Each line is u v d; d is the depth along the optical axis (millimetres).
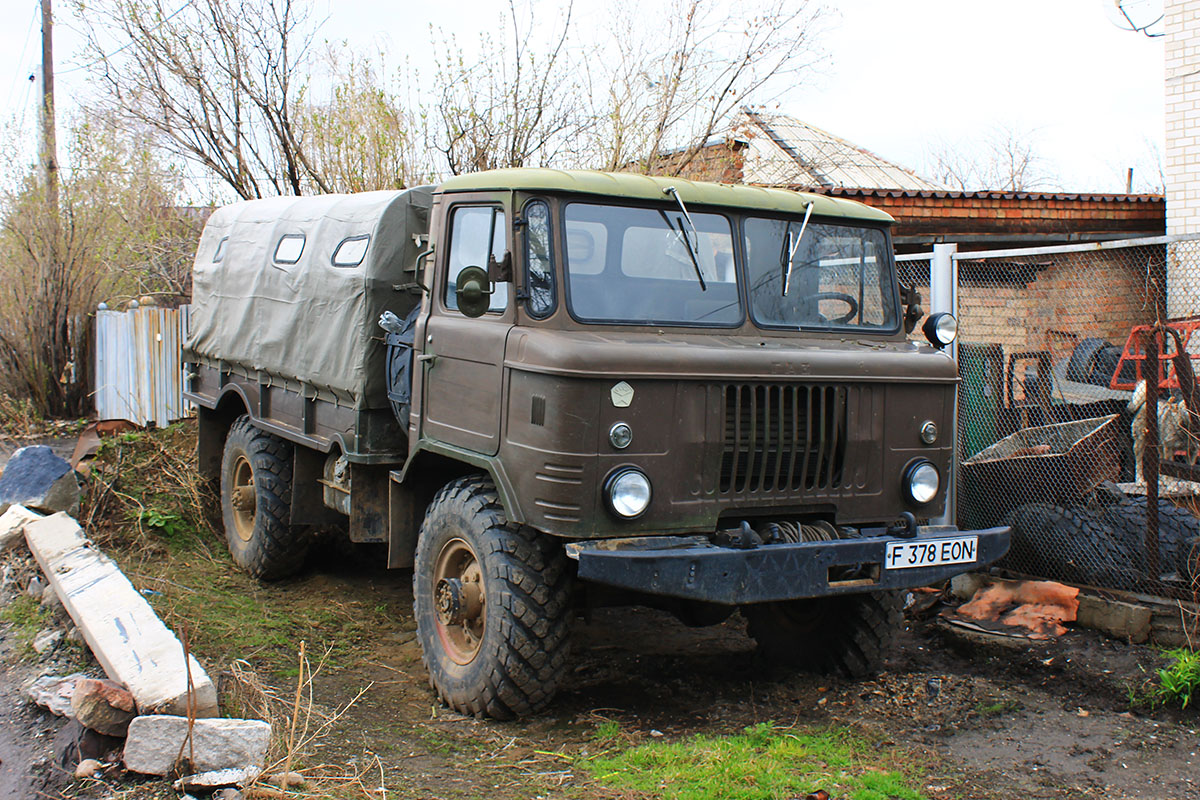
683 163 11102
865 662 5176
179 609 5992
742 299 4852
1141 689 4797
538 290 4469
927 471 4777
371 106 11703
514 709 4500
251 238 7367
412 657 5609
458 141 11672
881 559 4410
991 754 4254
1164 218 12539
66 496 7320
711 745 4215
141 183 13641
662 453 4223
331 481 6320
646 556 3971
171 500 8078
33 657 5004
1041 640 5398
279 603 6590
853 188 11125
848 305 5188
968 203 11555
